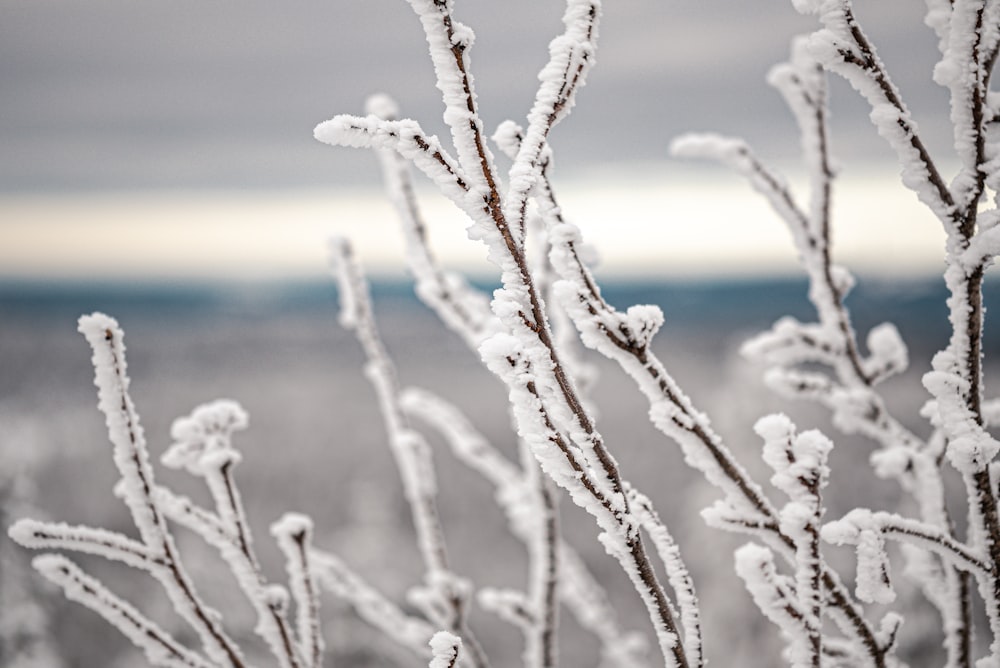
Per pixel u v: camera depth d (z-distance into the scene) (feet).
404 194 2.14
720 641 9.76
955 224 1.78
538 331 1.68
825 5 1.76
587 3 1.74
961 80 1.77
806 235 2.16
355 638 8.99
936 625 5.49
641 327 1.73
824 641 1.96
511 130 1.75
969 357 1.79
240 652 1.87
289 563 1.92
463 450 2.57
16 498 7.43
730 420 10.20
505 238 1.69
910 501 3.80
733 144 2.17
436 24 1.68
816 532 1.74
